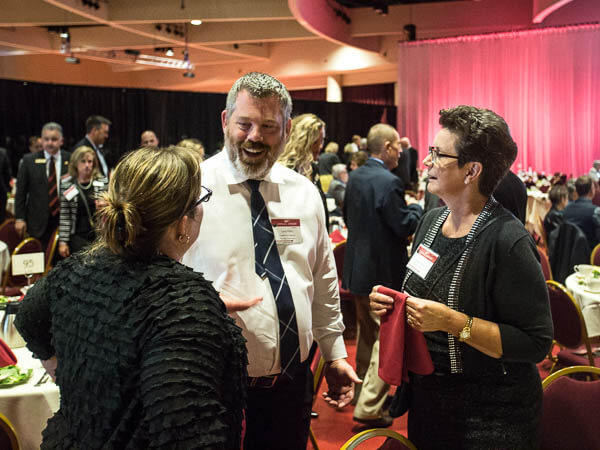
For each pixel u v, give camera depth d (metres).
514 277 1.32
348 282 3.21
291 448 1.60
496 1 10.88
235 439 0.88
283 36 11.85
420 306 1.33
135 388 0.83
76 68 17.12
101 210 0.94
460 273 1.38
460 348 1.38
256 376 1.52
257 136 1.46
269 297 1.51
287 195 1.60
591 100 9.85
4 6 10.55
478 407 1.38
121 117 12.03
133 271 0.91
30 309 1.00
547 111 10.20
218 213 1.51
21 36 12.60
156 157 0.94
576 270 3.60
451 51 11.05
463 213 1.43
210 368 0.81
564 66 10.03
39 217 4.83
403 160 9.02
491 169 1.37
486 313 1.37
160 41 12.55
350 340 4.39
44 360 1.07
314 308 1.73
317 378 2.03
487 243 1.35
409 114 11.49
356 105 14.08
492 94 10.72
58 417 0.94
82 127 11.79
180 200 0.94
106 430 0.84
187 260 1.51
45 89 11.43
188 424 0.77
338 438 2.90
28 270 3.05
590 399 1.69
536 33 10.23
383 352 1.41
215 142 12.77
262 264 1.52
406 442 1.45
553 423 1.70
